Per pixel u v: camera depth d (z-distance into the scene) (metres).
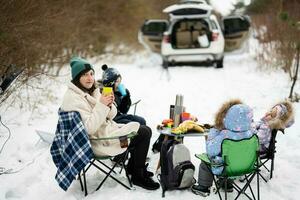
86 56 14.96
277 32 12.56
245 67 14.12
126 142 5.14
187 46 14.60
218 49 14.16
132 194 5.12
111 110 5.38
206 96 10.25
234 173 4.77
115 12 18.34
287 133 7.20
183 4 14.65
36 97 9.07
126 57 18.06
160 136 6.43
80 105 4.87
